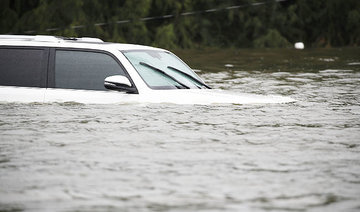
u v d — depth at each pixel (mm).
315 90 30766
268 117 20828
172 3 81062
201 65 49562
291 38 88938
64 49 23703
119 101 22406
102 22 76875
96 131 18094
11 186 12328
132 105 22219
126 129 18375
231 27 88250
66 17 75812
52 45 23875
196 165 14125
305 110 22781
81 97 22750
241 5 86938
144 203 11289
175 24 82125
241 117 20625
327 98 27000
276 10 87625
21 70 23750
